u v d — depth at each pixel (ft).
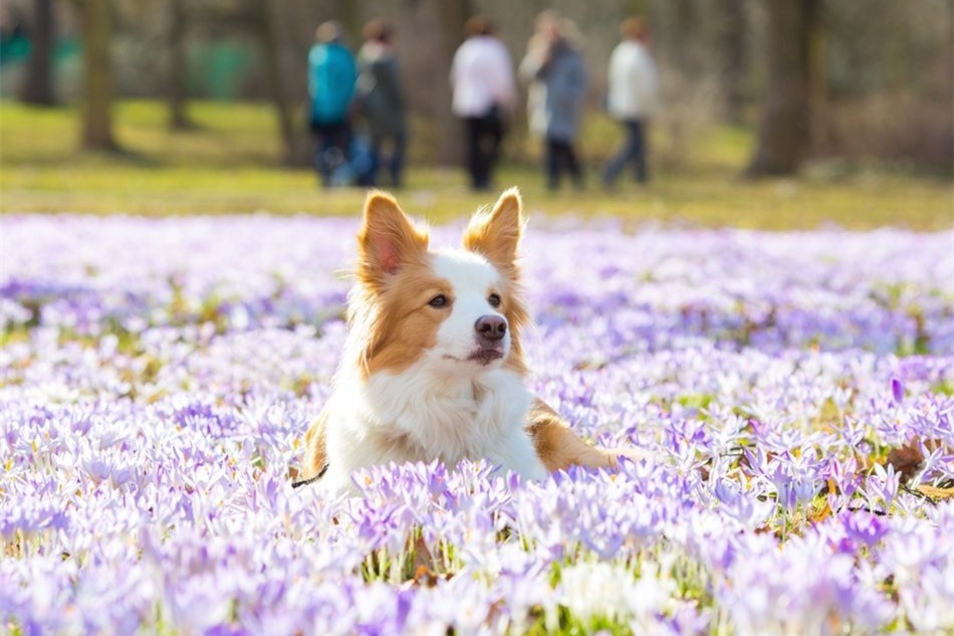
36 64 228.43
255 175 139.03
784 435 22.07
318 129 110.01
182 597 12.38
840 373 31.24
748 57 202.80
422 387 21.43
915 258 59.41
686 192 110.52
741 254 61.31
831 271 55.26
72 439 21.24
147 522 16.80
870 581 14.51
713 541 14.67
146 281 50.83
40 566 14.32
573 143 107.04
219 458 21.63
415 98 184.85
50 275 51.62
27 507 16.37
